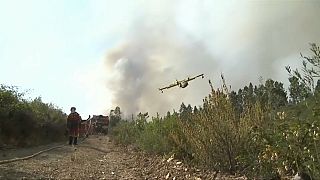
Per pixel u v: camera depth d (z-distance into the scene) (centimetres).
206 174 719
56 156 1202
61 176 746
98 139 3297
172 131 1080
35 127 1908
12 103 1781
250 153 684
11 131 1655
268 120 679
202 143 760
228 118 725
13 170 774
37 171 793
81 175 771
